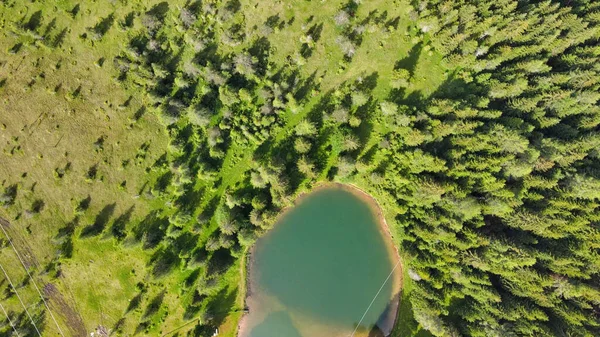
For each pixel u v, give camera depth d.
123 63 64.69
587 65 58.22
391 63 65.12
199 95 66.12
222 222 64.31
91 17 65.31
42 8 65.31
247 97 64.50
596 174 58.59
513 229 61.50
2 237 66.31
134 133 66.25
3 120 65.94
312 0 64.88
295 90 65.75
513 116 59.75
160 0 65.25
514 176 58.81
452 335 62.00
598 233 57.75
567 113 59.03
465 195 58.94
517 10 58.97
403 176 63.84
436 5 62.72
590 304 59.22
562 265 58.81
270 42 65.38
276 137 66.31
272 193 64.19
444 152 61.25
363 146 66.31
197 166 66.38
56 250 66.06
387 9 64.69
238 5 65.06
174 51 65.94
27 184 66.25
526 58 58.94
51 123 66.00
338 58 65.31
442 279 63.31
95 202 66.44
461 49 60.84
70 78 66.00
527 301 60.56
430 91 64.38
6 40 65.56
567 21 57.25
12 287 66.50
